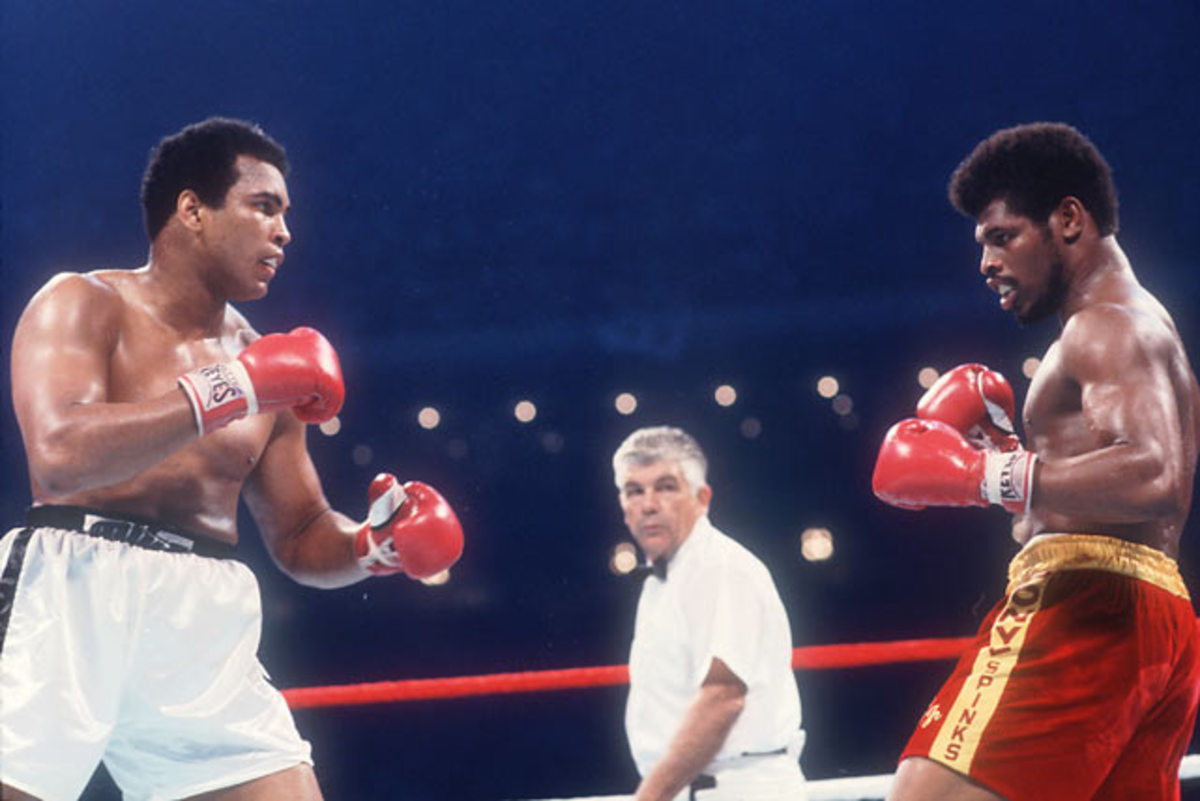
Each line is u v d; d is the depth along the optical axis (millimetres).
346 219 18297
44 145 16828
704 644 6734
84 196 16984
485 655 18250
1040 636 4980
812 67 17469
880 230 18266
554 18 17438
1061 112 16984
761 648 6781
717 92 17828
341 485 18688
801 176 18172
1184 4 16141
